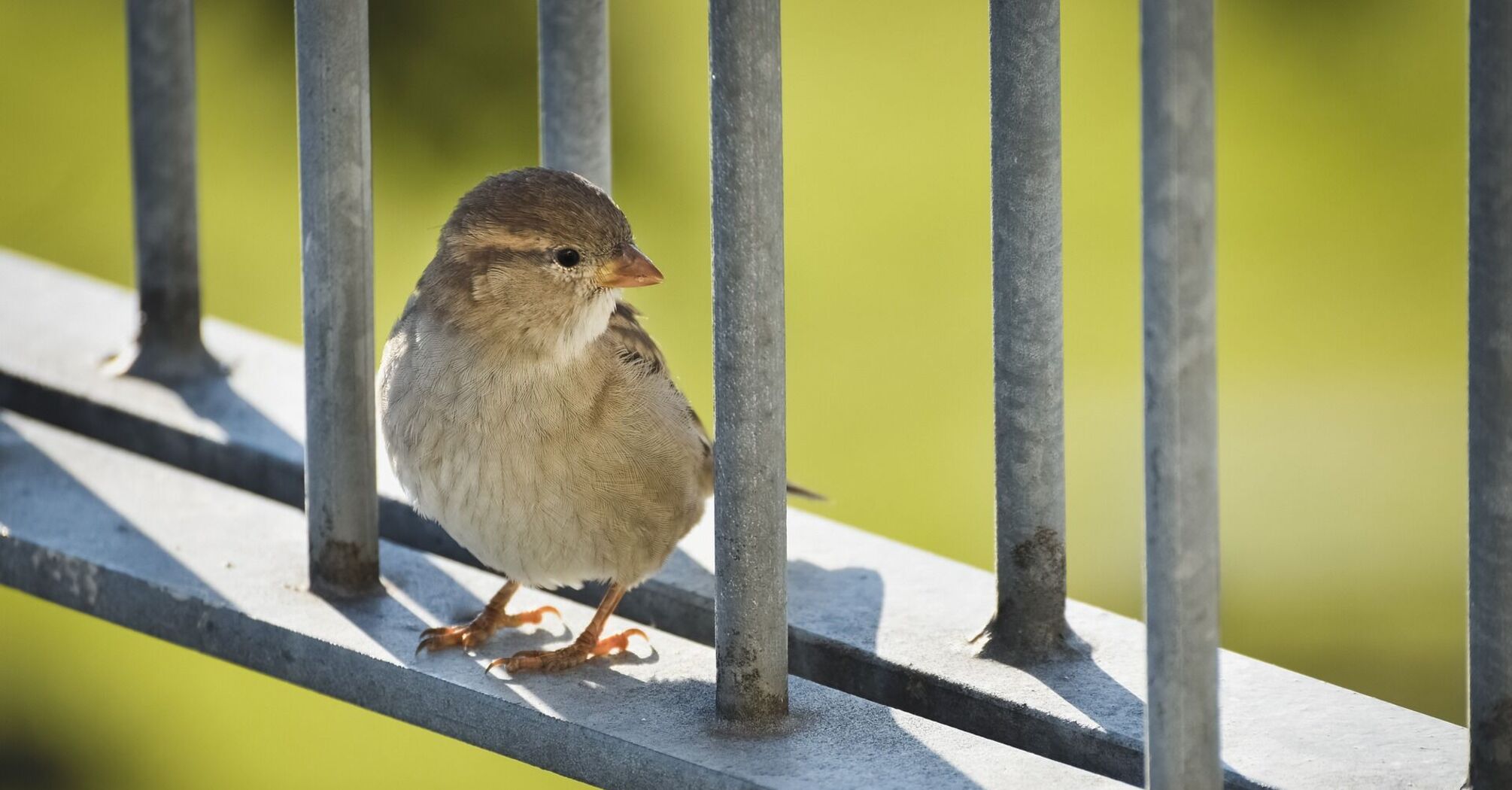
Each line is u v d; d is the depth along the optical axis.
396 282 15.84
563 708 5.95
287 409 8.34
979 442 15.32
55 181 17.34
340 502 6.66
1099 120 18.53
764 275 5.23
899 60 18.52
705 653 6.48
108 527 7.34
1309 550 15.59
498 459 6.80
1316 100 19.39
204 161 16.84
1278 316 18.34
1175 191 4.39
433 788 11.81
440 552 7.65
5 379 8.70
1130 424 16.22
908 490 14.94
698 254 16.41
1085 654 6.16
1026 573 6.08
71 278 10.06
